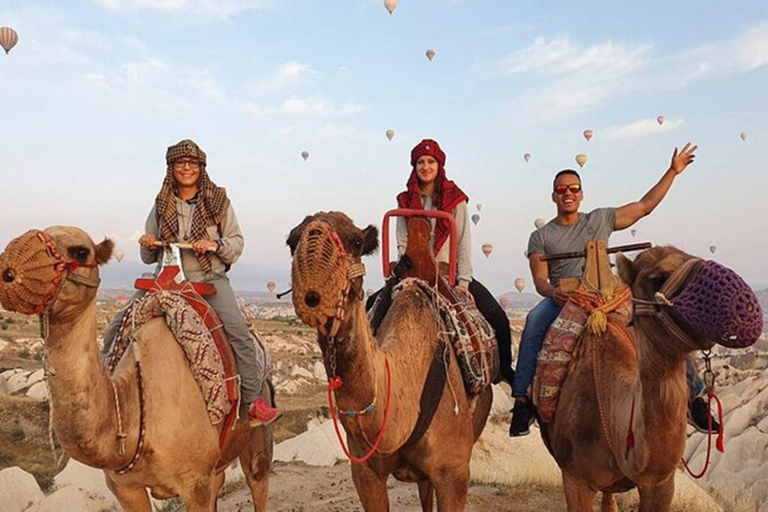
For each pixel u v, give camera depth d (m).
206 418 4.79
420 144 5.97
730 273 3.48
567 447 5.25
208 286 5.35
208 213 5.43
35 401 35.03
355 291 3.83
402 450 4.81
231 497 10.91
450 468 4.91
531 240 6.25
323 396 51.81
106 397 4.04
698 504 9.45
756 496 15.98
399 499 9.63
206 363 4.85
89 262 3.69
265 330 80.75
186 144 5.37
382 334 4.94
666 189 5.99
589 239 6.01
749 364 43.06
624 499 9.48
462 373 5.15
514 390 5.90
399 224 5.96
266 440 6.79
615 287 5.41
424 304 5.04
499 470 11.38
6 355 57.41
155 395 4.54
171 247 5.22
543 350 5.51
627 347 5.03
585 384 5.17
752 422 24.83
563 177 6.09
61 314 3.69
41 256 3.47
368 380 4.04
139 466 4.46
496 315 6.25
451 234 5.49
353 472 4.96
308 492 10.73
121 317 5.13
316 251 3.55
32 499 17.83
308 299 3.56
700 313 3.52
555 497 9.77
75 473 21.92
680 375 4.00
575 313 5.42
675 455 4.13
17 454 29.56
